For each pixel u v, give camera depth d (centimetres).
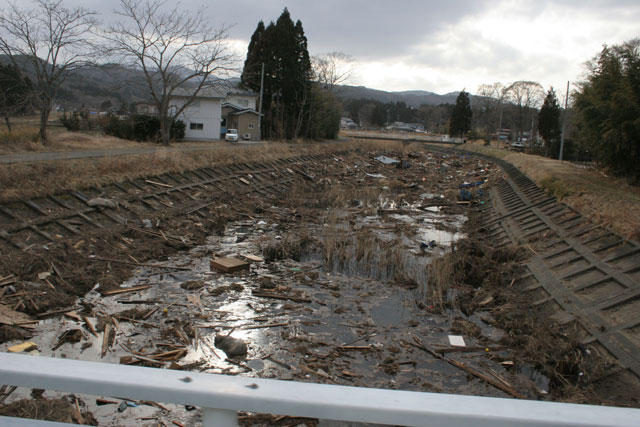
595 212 1357
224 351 748
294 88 4900
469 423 97
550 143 4612
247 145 3491
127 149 2381
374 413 99
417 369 735
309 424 541
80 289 954
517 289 1105
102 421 540
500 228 1742
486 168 3784
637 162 1767
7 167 1323
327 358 750
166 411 568
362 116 14725
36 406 534
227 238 1495
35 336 755
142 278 1061
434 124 12975
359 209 2095
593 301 908
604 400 652
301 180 2898
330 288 1067
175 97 4053
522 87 7638
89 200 1395
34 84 2622
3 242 1024
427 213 2125
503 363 757
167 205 1642
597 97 1905
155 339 775
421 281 1138
